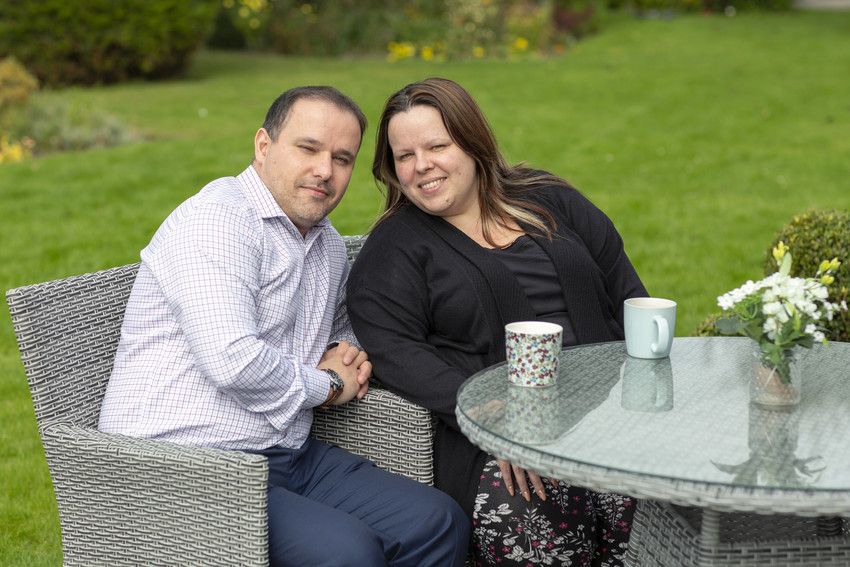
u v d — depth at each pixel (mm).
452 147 2996
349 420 2959
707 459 2076
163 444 2488
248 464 2342
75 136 10898
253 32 19703
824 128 10938
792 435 2205
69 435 2559
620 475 2020
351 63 17703
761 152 9891
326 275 2986
